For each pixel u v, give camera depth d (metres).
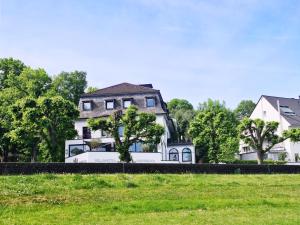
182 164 41.25
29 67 82.44
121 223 19.94
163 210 23.73
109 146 69.75
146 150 66.31
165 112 74.38
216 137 65.88
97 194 27.70
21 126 53.03
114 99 75.88
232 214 22.33
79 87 95.06
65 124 53.03
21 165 34.50
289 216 21.88
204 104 99.19
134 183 32.03
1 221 20.36
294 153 84.75
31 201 25.08
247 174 42.69
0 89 83.81
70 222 20.31
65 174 33.84
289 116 91.56
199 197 28.11
